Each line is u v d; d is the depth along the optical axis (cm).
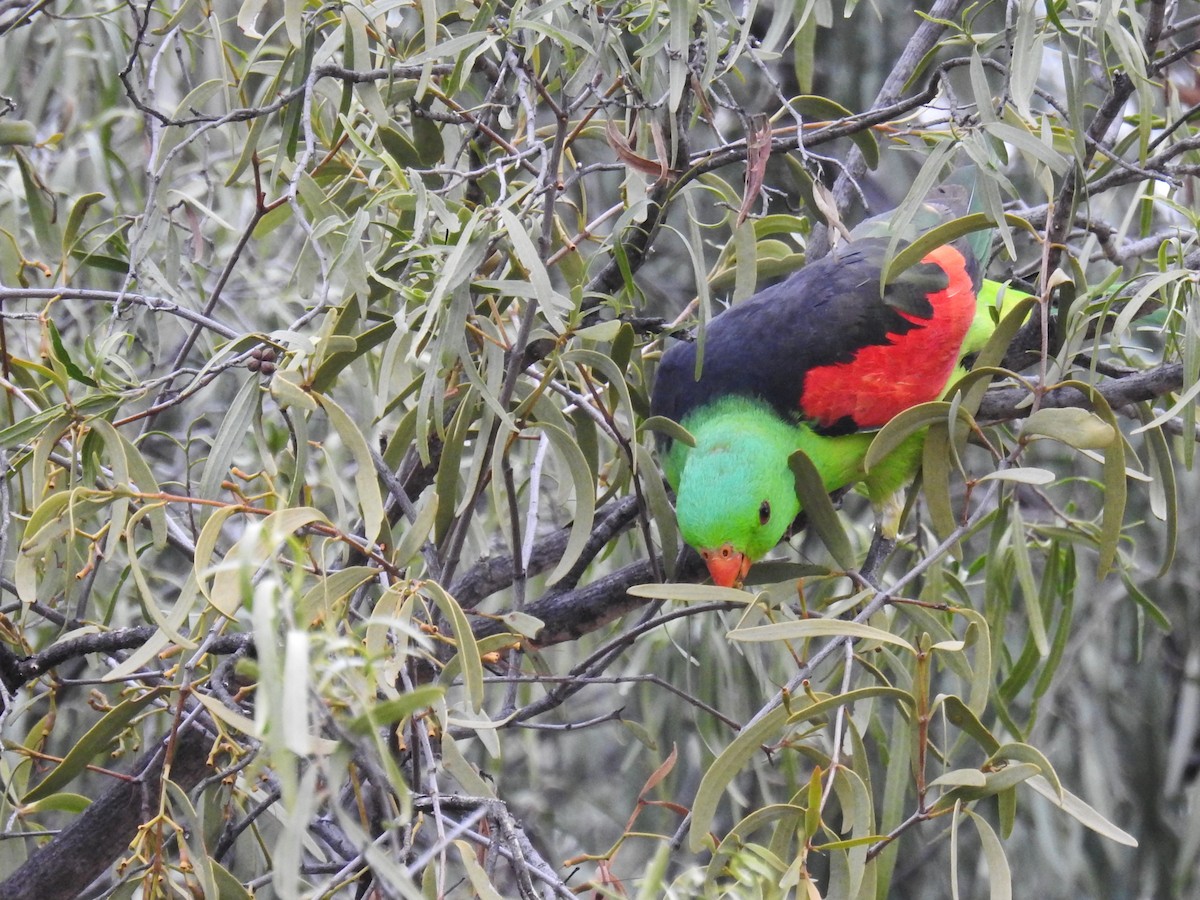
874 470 625
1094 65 714
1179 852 1044
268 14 873
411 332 518
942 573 661
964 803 406
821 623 402
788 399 597
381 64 563
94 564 461
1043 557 1004
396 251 551
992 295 688
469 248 442
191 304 667
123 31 740
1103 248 631
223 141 912
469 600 643
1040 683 699
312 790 275
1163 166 564
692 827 399
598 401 511
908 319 619
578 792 1107
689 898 386
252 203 884
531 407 496
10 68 841
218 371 460
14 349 793
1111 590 1021
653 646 863
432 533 525
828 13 613
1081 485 1024
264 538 334
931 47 701
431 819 467
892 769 563
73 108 862
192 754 561
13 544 603
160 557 867
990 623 680
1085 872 1006
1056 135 625
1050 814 989
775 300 639
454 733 565
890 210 740
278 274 902
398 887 289
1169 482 536
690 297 1086
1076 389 582
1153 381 563
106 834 526
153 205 526
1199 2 571
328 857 571
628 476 597
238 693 468
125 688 580
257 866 632
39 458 463
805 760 988
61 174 820
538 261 425
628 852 1058
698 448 586
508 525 548
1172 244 641
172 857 532
